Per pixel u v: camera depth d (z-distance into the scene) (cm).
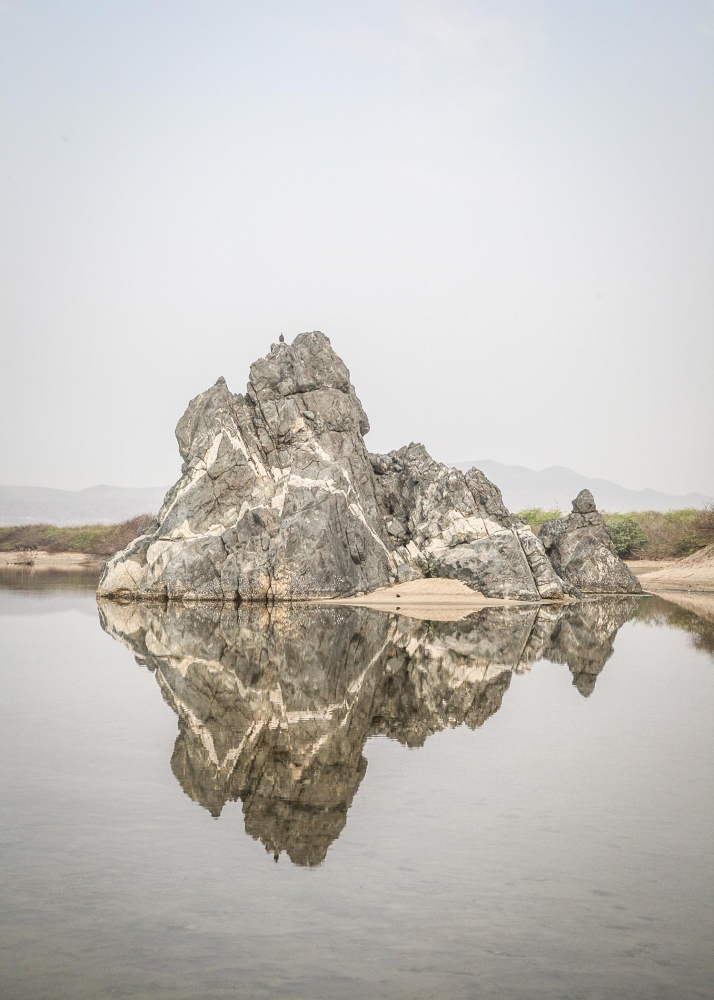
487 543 5353
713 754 1606
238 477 5178
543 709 2005
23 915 937
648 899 985
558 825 1218
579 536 5938
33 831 1178
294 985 806
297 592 4884
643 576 7300
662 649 3023
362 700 2094
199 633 3400
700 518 8662
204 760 1535
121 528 11056
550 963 848
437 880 1034
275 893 996
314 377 5506
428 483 5881
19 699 2058
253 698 2102
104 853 1105
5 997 779
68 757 1545
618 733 1773
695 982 816
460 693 2192
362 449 5800
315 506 5044
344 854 1109
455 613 4356
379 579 5288
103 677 2366
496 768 1506
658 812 1274
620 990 802
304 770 1484
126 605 4662
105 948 870
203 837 1164
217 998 783
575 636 3397
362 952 867
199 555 4916
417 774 1466
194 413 5469
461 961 852
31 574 8169
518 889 1009
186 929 912
